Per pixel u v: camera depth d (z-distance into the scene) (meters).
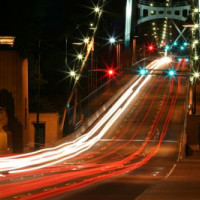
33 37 78.19
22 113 54.25
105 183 24.75
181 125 73.69
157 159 48.34
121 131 69.50
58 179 27.06
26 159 42.69
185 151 56.75
